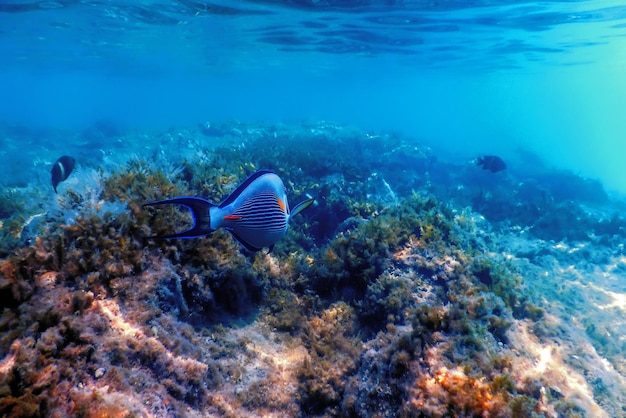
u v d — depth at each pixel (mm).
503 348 4496
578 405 4227
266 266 5781
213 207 2098
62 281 3725
